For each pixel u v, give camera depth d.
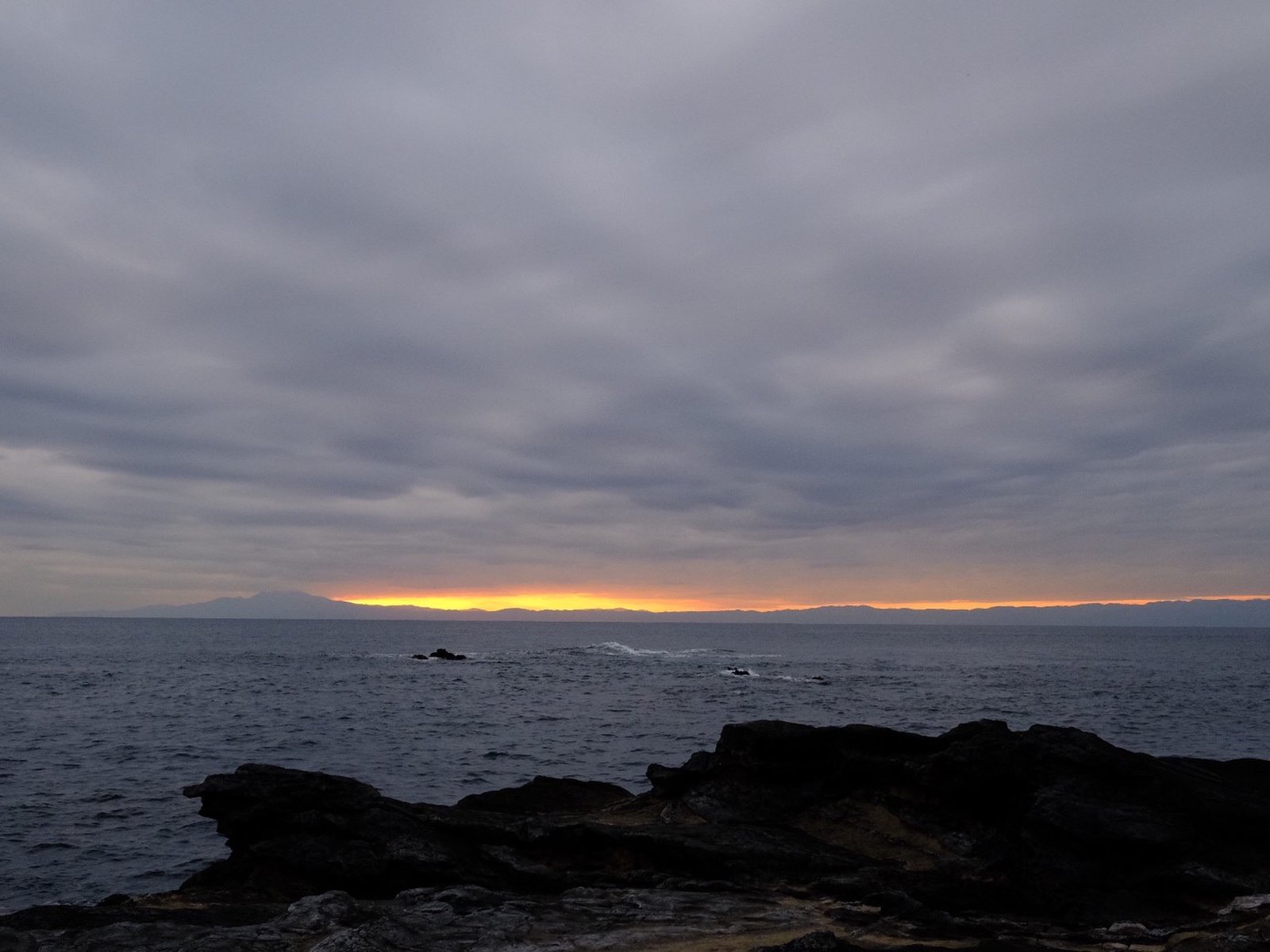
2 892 23.42
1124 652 198.75
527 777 39.12
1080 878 16.42
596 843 19.98
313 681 94.19
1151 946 13.00
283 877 19.62
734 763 23.34
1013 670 127.69
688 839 19.31
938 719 62.03
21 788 36.00
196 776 39.06
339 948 11.96
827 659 154.00
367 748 47.03
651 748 48.03
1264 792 19.41
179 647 175.00
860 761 22.05
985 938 13.52
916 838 20.27
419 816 21.09
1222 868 16.16
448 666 125.31
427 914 14.23
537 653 171.62
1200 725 59.97
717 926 14.12
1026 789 19.30
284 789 21.28
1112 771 18.70
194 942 12.47
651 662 141.75
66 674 100.12
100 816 31.64
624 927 13.91
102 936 13.12
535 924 13.94
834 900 16.39
